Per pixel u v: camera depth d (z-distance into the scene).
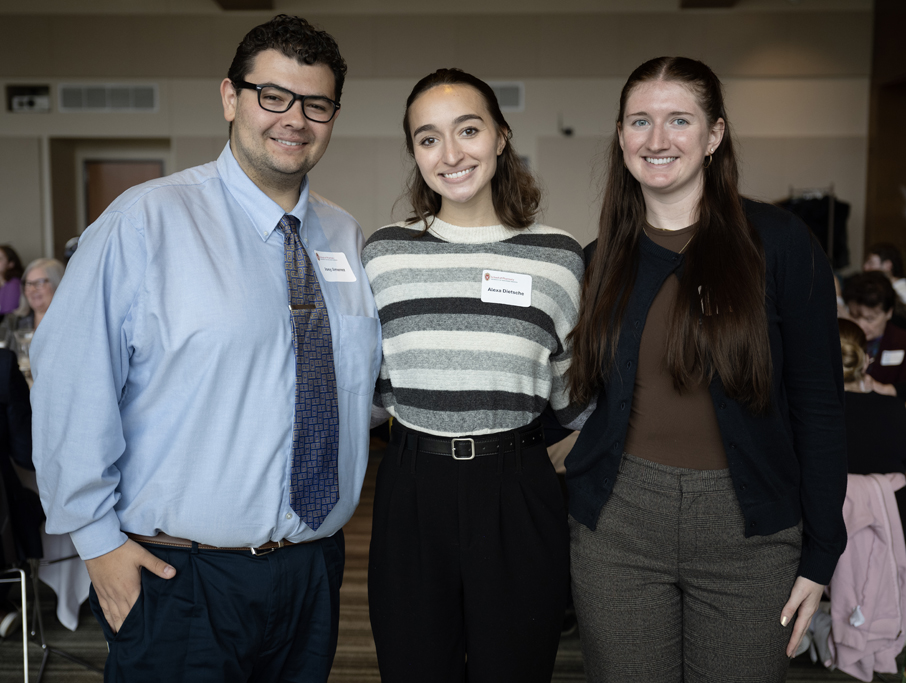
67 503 1.32
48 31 7.89
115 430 1.33
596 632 1.55
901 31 7.27
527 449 1.62
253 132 1.42
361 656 2.68
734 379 1.38
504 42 7.94
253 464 1.38
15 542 2.43
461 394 1.58
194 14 7.89
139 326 1.35
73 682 2.47
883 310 3.70
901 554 2.35
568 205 8.05
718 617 1.46
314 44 1.42
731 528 1.43
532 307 1.62
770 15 7.87
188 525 1.37
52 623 2.93
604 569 1.53
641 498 1.48
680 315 1.43
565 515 1.67
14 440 2.48
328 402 1.46
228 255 1.41
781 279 1.42
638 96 1.46
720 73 7.93
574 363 1.60
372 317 1.60
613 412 1.51
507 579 1.56
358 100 8.02
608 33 7.91
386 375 1.68
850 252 8.06
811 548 1.45
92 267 1.31
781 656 1.46
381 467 1.68
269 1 7.58
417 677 1.57
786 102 7.96
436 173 1.64
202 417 1.35
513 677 1.57
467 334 1.60
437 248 1.65
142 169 8.45
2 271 5.90
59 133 7.99
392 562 1.58
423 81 1.65
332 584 1.56
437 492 1.56
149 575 1.38
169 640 1.37
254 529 1.40
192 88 7.96
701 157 1.46
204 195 1.45
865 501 2.34
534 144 8.02
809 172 8.02
